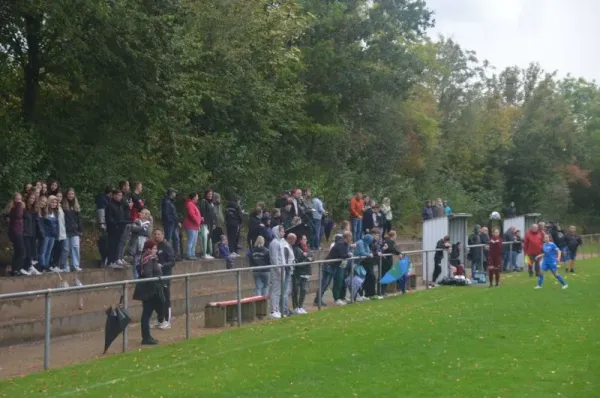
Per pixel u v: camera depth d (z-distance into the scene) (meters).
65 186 24.59
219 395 10.77
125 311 14.34
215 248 25.03
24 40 23.64
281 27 32.75
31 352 14.11
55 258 19.48
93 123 25.86
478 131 59.44
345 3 41.66
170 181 29.48
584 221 66.56
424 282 27.20
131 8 22.34
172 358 13.47
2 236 21.44
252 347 14.43
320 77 39.50
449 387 11.19
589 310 19.53
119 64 22.59
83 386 11.30
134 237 20.12
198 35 29.12
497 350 14.05
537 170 60.53
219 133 32.12
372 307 20.84
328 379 11.73
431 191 50.47
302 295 19.97
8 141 22.22
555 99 65.25
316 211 29.11
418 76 47.69
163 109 24.61
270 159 37.22
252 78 32.00
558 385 11.33
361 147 43.88
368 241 23.31
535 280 28.91
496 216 34.25
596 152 69.75
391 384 11.38
